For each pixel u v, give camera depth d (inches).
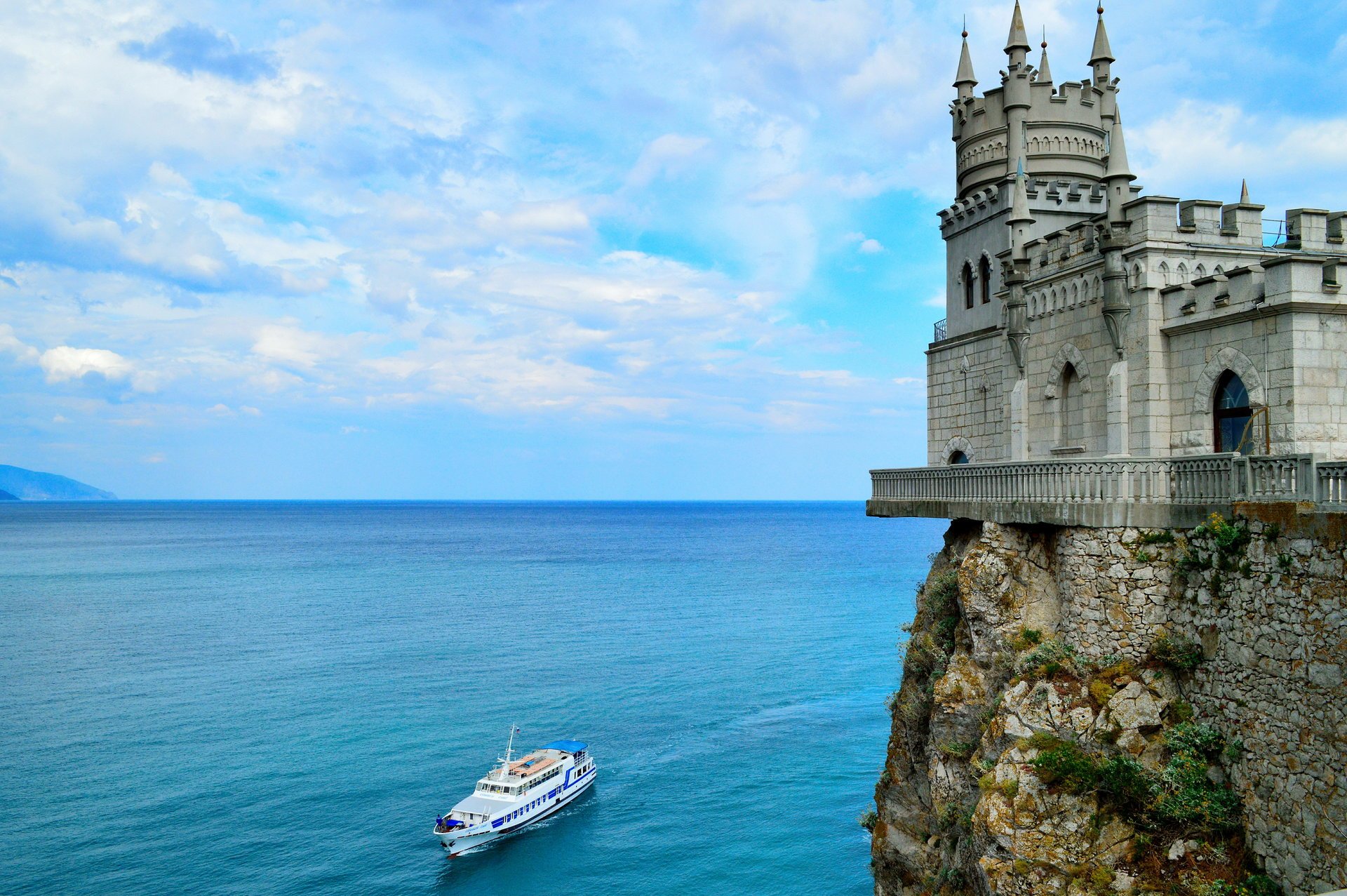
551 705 2667.3
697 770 2164.1
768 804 1961.1
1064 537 888.3
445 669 3105.3
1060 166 1337.4
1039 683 834.8
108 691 2787.9
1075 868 738.2
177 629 3865.7
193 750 2258.9
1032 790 777.6
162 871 1633.9
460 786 2047.2
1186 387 904.9
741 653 3361.2
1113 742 772.0
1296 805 653.9
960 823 908.6
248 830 1812.3
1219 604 741.9
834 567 6683.1
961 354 1400.1
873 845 1185.4
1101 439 1000.2
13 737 2333.9
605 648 3449.8
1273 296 794.8
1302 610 659.4
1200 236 948.6
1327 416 784.9
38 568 6574.8
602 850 1766.7
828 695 2770.7
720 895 1590.8
